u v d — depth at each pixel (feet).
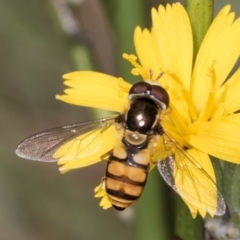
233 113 0.37
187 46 0.38
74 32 0.41
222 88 0.38
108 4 0.39
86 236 0.57
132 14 0.39
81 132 0.38
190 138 0.37
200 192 0.36
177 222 0.37
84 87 0.39
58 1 0.41
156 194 0.39
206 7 0.38
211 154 0.37
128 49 0.39
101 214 0.57
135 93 0.37
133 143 0.37
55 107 0.59
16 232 0.58
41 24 0.56
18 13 0.55
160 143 0.37
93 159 0.38
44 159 0.38
